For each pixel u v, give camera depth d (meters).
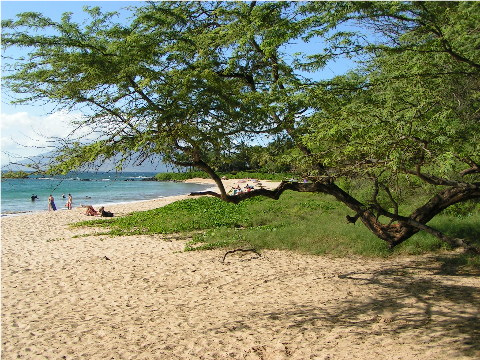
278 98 6.80
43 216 24.34
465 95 6.06
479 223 11.70
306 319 6.49
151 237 15.35
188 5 7.96
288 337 5.80
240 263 10.54
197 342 5.82
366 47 6.17
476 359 4.56
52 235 17.25
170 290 8.64
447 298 7.05
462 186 5.79
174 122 5.89
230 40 7.15
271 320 6.54
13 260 12.16
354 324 6.13
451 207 13.92
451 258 9.77
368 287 8.05
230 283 8.91
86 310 7.58
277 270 9.71
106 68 5.63
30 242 15.51
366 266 9.71
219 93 6.31
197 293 8.33
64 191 52.28
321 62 6.57
